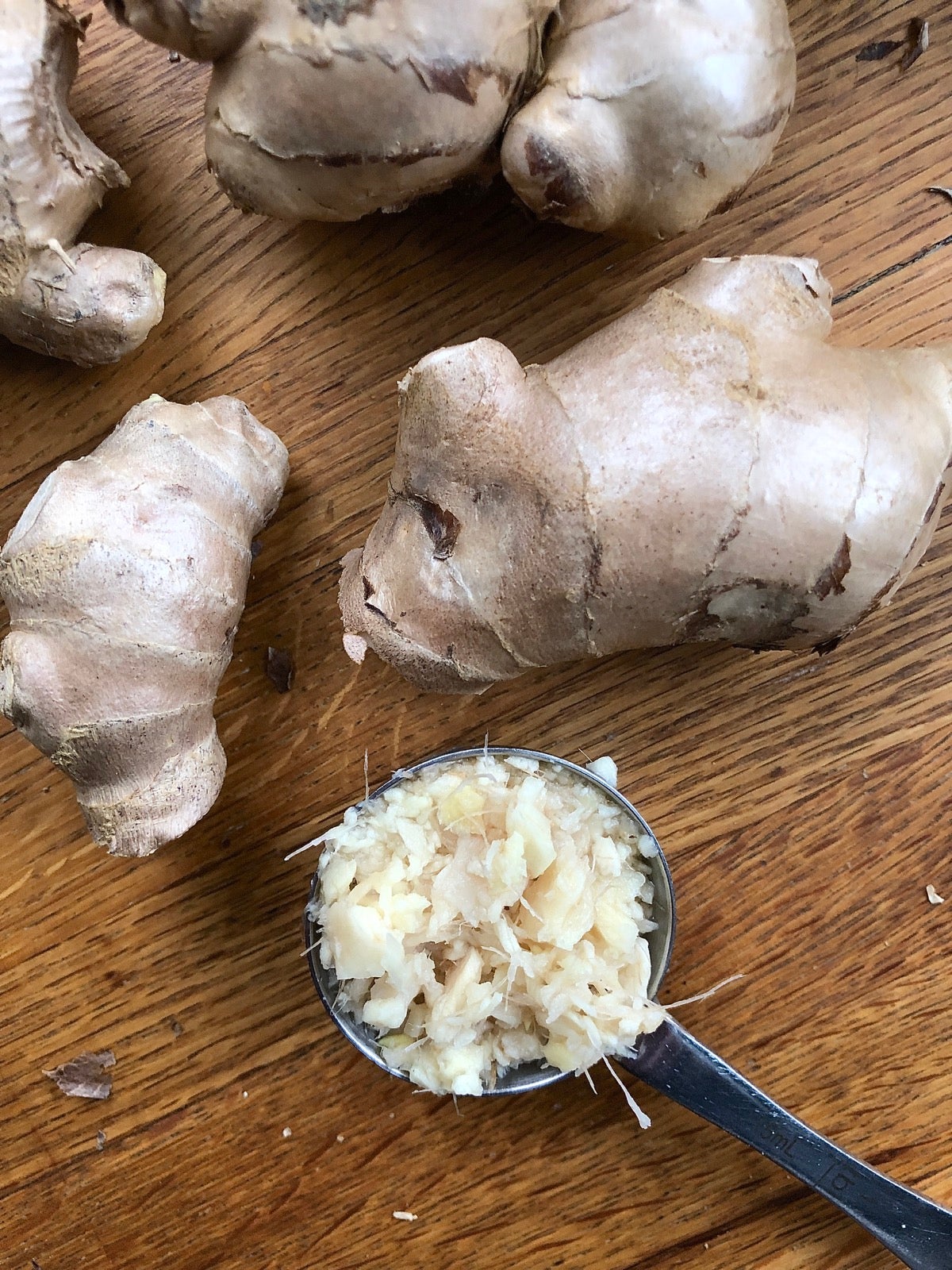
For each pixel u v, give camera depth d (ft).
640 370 0.29
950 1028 0.39
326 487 0.39
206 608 0.33
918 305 0.36
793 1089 0.40
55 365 0.38
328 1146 0.41
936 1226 0.36
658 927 0.36
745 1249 0.40
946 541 0.37
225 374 0.38
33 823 0.41
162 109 0.37
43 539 0.32
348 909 0.34
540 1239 0.41
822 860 0.39
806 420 0.29
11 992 0.41
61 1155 0.42
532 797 0.34
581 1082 0.40
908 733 0.38
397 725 0.39
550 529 0.29
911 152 0.36
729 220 0.36
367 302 0.37
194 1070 0.41
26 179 0.32
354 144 0.29
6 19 0.31
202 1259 0.42
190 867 0.40
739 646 0.35
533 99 0.30
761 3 0.29
